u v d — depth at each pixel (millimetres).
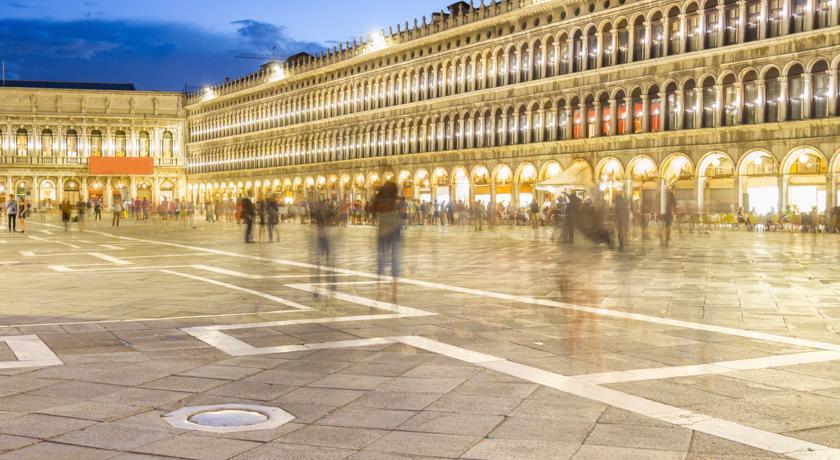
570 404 6871
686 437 5926
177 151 125125
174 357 8938
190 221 77875
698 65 52094
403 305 13461
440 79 73875
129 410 6652
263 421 6348
